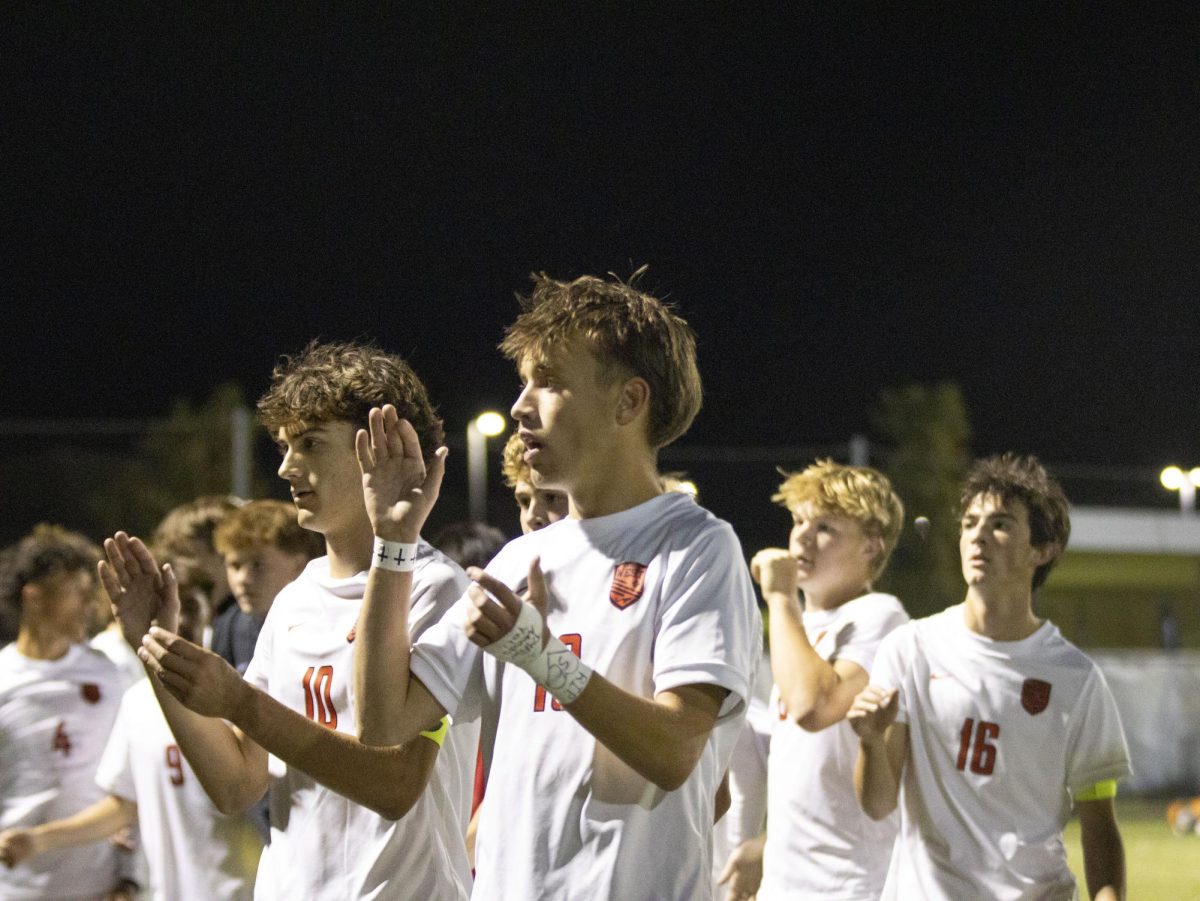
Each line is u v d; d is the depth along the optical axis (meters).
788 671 3.93
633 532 2.51
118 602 2.85
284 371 3.08
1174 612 19.31
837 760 3.96
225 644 4.36
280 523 4.12
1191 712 15.64
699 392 2.66
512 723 2.52
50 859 4.54
